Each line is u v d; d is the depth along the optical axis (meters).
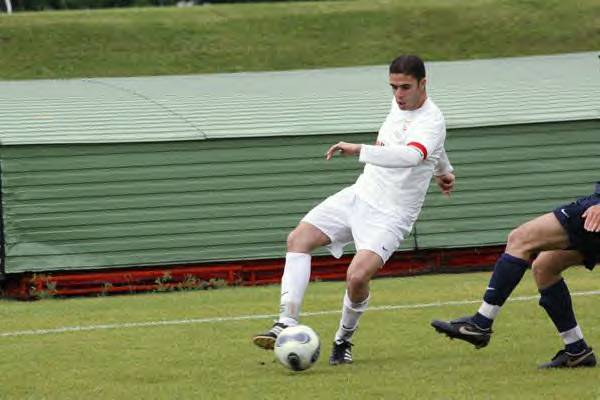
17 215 49.09
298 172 52.25
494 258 54.97
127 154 50.41
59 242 49.59
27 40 103.38
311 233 28.52
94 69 101.00
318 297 43.69
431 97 60.19
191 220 51.16
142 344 32.94
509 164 54.09
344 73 75.50
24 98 60.59
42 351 31.97
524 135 54.22
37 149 49.28
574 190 54.62
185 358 30.16
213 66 102.50
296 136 52.09
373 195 28.22
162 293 49.38
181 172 51.00
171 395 24.86
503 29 107.19
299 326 27.25
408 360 28.84
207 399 24.23
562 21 107.94
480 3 110.50
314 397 24.11
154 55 103.50
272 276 52.59
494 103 57.75
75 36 104.62
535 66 73.56
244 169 51.66
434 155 27.95
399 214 28.02
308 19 109.25
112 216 50.25
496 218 54.00
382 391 24.52
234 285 51.69
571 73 68.56
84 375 27.91
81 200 49.88
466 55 104.38
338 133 52.50
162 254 50.81
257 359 29.66
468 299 41.81
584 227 24.75
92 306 43.75
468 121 54.00
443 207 53.59
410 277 51.91
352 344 29.27
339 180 52.69
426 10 109.81
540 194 54.38
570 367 26.83
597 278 47.22
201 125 52.78
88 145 49.88
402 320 36.56
